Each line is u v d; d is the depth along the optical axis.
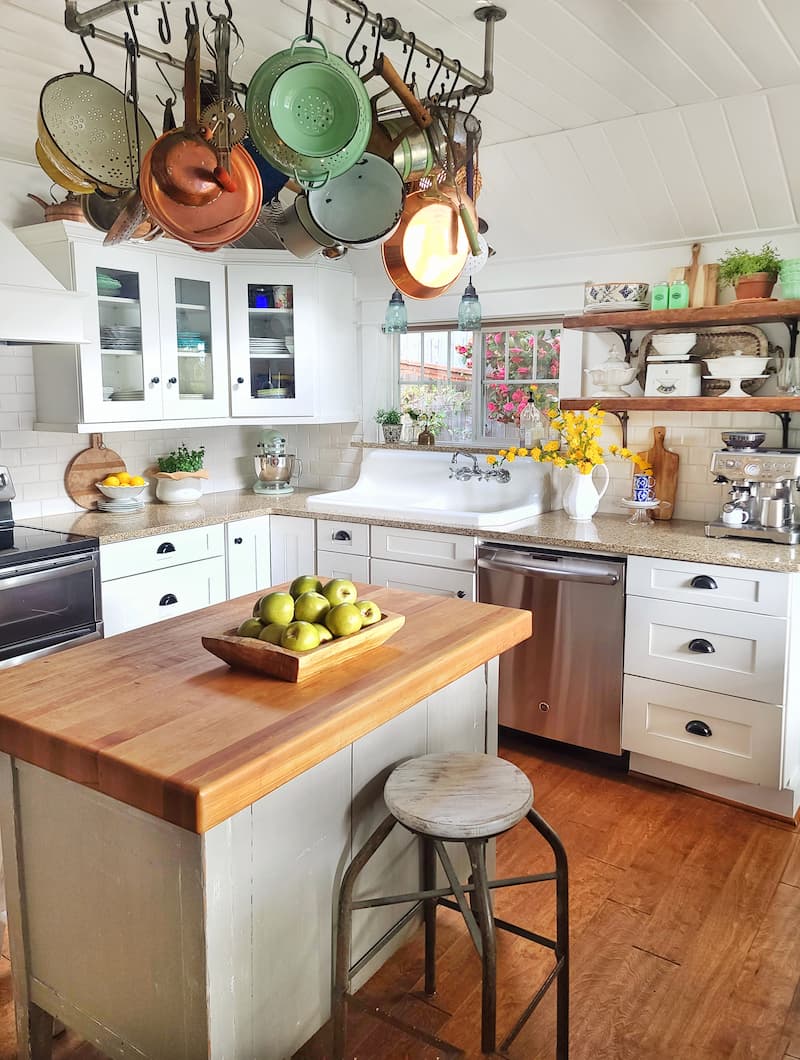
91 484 4.12
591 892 2.62
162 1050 1.62
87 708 1.64
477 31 2.46
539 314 4.04
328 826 1.80
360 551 4.00
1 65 2.72
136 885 1.59
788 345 3.42
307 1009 1.79
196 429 4.68
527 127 3.27
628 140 3.24
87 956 1.72
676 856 2.81
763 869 2.74
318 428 4.94
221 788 1.34
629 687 3.28
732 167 3.19
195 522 3.90
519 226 3.89
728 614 3.01
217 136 1.75
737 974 2.25
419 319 4.41
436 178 2.04
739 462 3.22
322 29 2.47
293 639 1.81
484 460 4.19
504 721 3.63
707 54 2.60
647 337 3.71
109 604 3.56
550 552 3.43
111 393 3.75
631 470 3.91
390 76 1.84
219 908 1.52
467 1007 2.15
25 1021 1.87
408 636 2.10
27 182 3.74
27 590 3.17
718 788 3.20
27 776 1.75
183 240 1.88
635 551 3.18
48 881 1.76
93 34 1.98
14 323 3.17
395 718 2.00
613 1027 2.06
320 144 1.78
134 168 2.12
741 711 3.03
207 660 1.93
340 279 4.52
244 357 4.30
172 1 2.24
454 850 2.36
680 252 3.63
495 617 2.27
